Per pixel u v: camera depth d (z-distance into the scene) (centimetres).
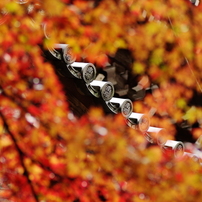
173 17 2305
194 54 2380
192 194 2248
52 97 2036
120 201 2162
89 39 2042
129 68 2200
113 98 2012
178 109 2373
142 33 2198
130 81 2219
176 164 2225
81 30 2002
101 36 2088
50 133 2094
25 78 2020
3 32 1905
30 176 2094
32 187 2094
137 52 2191
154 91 2308
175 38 2280
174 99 2342
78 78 1873
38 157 2105
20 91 2038
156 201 2195
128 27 2170
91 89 1919
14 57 1972
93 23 2078
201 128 2425
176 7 2272
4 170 2084
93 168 2134
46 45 1836
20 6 1850
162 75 2291
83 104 2017
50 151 2108
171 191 2208
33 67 1983
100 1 2133
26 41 1900
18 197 2073
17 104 2055
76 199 2138
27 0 1838
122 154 2127
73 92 2008
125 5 2155
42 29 1859
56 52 1842
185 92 2366
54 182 2117
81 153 2116
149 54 2233
